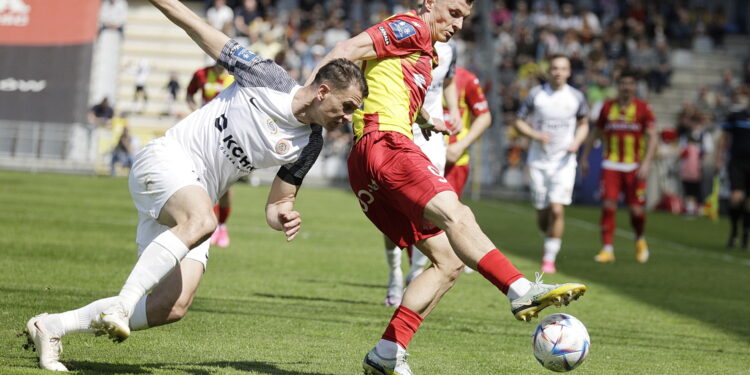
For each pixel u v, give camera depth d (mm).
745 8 92688
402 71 12516
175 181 11188
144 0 80375
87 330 11297
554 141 29109
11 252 23219
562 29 83375
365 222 41188
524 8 83562
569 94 29375
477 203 59875
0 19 61469
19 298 16656
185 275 11562
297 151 11594
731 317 20953
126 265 22500
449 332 16688
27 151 61469
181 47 79500
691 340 17531
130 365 12070
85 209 37094
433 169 11820
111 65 72438
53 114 61281
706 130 65375
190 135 11641
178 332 14836
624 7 88625
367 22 84062
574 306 21281
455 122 19984
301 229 36719
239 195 52344
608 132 33156
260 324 16156
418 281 12320
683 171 61969
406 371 12062
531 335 16938
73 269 21141
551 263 28531
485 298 21609
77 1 61688
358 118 12438
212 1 73750
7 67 61344
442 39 13000
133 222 33312
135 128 64188
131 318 11414
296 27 78938
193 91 28875
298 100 11297
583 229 46656
